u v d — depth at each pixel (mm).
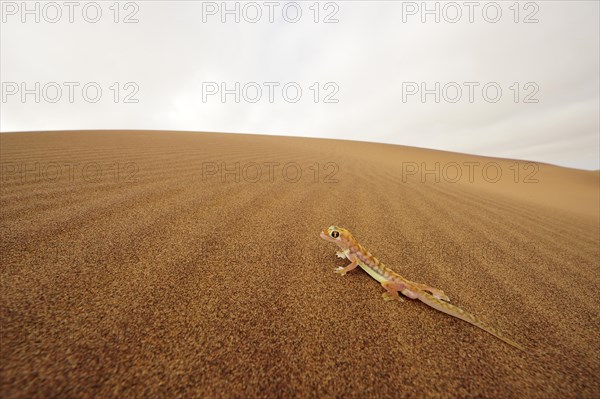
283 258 2367
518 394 1232
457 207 5258
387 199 5141
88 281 1714
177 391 1075
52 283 1648
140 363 1176
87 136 12734
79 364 1129
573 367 1428
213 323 1476
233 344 1350
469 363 1393
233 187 4789
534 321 1817
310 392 1152
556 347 1578
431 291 1980
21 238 2180
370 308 1793
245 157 9297
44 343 1203
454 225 3969
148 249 2240
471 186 10016
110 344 1249
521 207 6488
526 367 1398
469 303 1968
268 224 3139
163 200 3643
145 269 1933
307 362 1299
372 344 1462
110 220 2775
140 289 1691
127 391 1046
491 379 1304
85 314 1417
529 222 4871
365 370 1289
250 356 1292
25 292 1533
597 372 1406
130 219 2854
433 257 2740
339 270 2197
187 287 1778
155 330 1371
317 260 2408
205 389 1102
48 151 7473
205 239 2557
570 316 1921
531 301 2076
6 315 1338
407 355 1409
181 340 1330
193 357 1244
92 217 2803
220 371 1193
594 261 3176
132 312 1477
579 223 5605
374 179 7574
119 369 1133
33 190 3588
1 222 2447
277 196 4453
